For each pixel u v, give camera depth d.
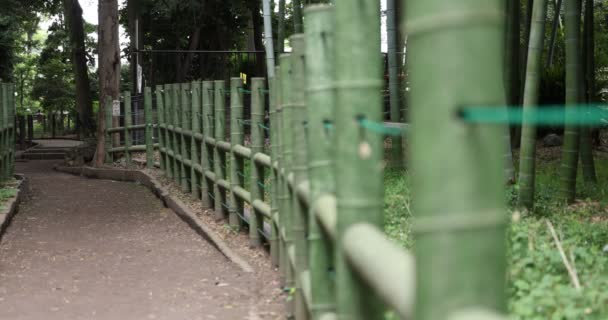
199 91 11.41
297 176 4.68
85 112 25.91
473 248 1.40
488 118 1.36
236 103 9.06
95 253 8.58
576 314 3.45
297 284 4.74
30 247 8.98
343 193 2.42
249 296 6.27
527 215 7.26
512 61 12.23
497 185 1.41
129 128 16.89
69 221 11.05
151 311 5.89
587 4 11.70
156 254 8.43
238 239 8.77
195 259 8.05
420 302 1.47
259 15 25.19
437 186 1.42
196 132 11.44
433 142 1.42
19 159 24.12
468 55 1.36
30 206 12.55
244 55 25.28
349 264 2.37
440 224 1.41
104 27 18.05
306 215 4.68
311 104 3.52
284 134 5.81
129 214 11.60
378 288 1.86
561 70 15.69
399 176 9.88
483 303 1.41
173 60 24.95
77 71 25.72
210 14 24.11
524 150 7.52
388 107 15.22
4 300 6.30
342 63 2.36
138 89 20.06
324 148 3.46
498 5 1.40
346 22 2.34
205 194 10.80
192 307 5.98
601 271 4.45
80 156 19.91
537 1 7.71
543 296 3.74
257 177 8.05
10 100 15.20
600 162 12.29
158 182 13.95
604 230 6.06
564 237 5.91
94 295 6.49
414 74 1.45
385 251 1.95
